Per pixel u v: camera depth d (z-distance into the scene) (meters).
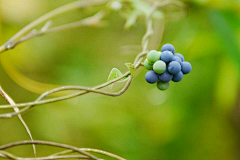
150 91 0.96
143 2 0.78
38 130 0.90
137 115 0.97
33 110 0.91
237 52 0.73
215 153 0.94
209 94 0.89
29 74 0.96
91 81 0.98
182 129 0.93
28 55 0.94
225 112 0.92
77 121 0.93
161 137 0.95
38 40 0.96
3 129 0.87
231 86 0.82
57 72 0.98
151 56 0.50
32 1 0.93
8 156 0.50
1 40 0.88
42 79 0.97
